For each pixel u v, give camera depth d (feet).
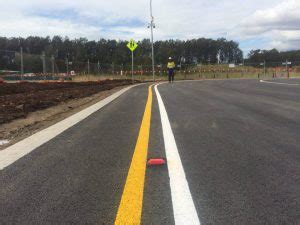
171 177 13.64
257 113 30.22
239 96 46.60
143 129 23.77
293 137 20.43
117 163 15.80
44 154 17.99
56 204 11.35
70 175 14.32
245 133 21.83
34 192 12.50
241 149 17.88
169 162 15.66
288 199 11.39
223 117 28.32
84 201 11.53
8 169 15.51
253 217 10.12
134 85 91.56
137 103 41.37
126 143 19.81
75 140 21.16
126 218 10.17
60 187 12.92
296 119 26.66
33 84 84.69
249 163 15.42
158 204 11.12
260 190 12.19
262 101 39.68
